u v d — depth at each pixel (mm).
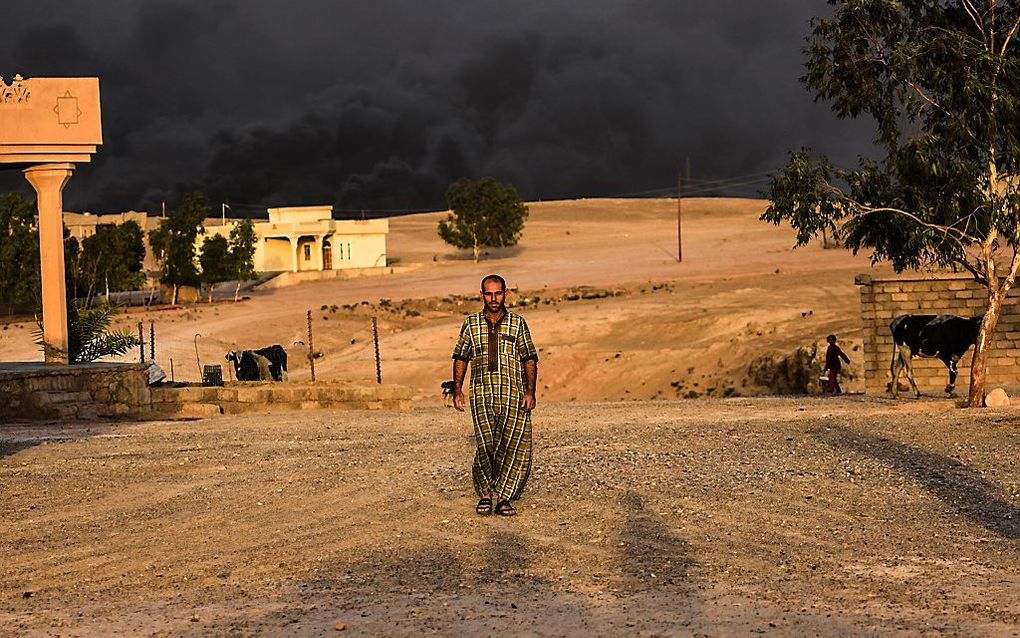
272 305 80812
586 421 19375
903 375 28812
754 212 183625
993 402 20781
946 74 20141
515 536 9555
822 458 13312
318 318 71125
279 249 111750
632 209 193125
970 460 12883
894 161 20781
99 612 7613
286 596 7883
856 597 7434
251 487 12422
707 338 51750
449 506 10930
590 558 8734
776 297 64062
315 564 8805
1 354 57594
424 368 49625
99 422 21297
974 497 10750
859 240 22438
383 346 57156
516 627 6859
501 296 10531
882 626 6672
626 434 16594
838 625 6719
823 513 10227
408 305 77000
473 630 6816
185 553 9352
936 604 7188
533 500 11133
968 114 20234
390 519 10430
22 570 8984
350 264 110625
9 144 23047
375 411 23062
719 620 6891
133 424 20469
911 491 11125
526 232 152625
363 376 49219
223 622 7203
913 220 21281
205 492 12203
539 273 98562
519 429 10469
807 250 98750
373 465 13773
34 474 13805
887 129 21172
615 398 42906
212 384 25688
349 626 6992
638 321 58281
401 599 7676
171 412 23188
